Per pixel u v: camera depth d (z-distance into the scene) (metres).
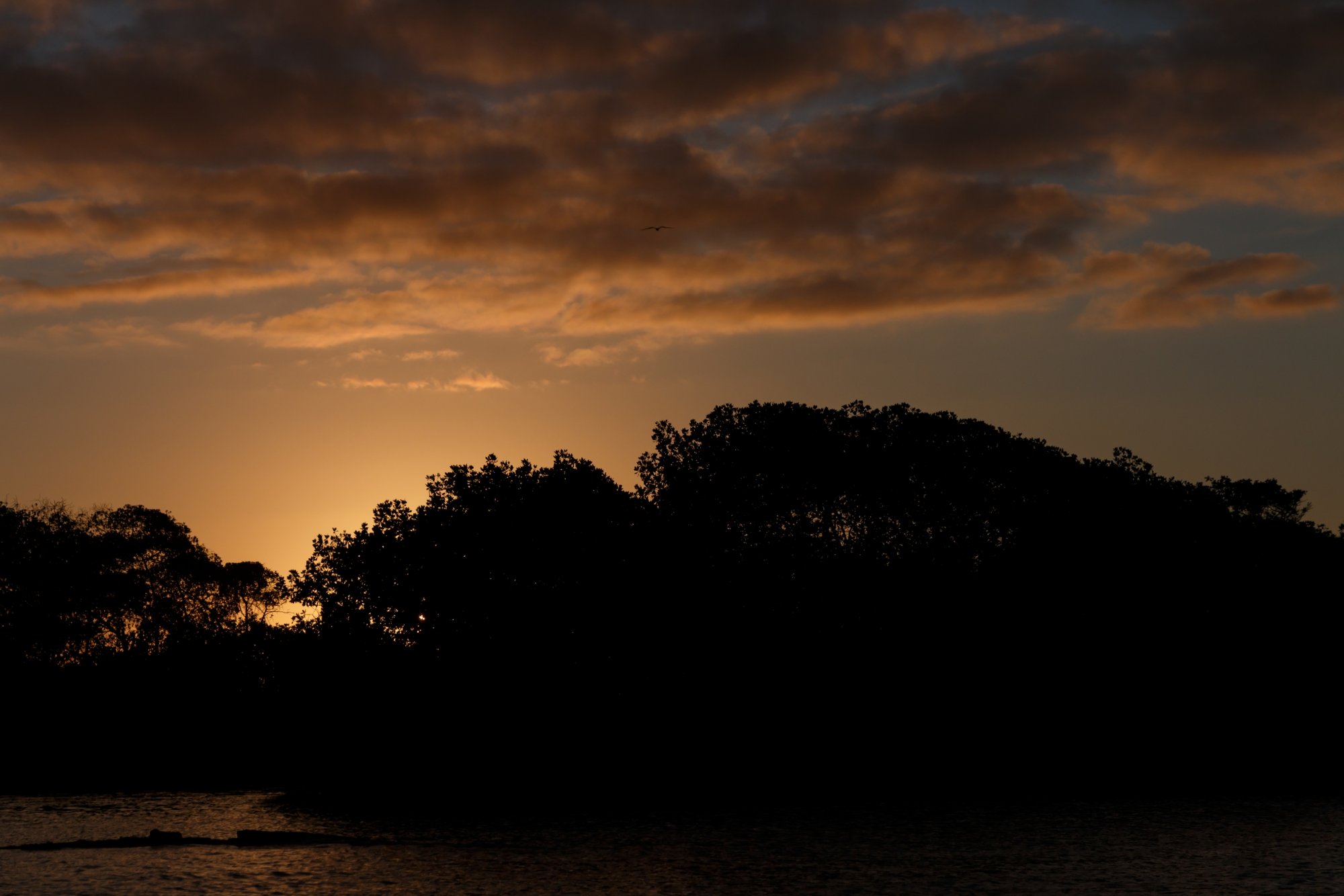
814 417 68.50
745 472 67.56
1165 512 69.62
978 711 66.88
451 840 39.31
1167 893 28.12
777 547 66.44
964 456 67.69
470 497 64.81
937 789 59.03
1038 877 30.69
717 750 64.56
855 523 68.19
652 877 30.86
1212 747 68.50
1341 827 41.88
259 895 28.12
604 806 51.78
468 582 62.78
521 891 28.70
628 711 64.38
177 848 36.31
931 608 65.81
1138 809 49.12
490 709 61.22
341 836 39.03
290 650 61.97
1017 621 66.62
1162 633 69.19
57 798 60.25
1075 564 67.31
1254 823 43.66
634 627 64.19
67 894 28.05
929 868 32.25
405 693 60.31
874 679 65.94
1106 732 67.81
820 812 48.56
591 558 64.31
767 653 65.38
